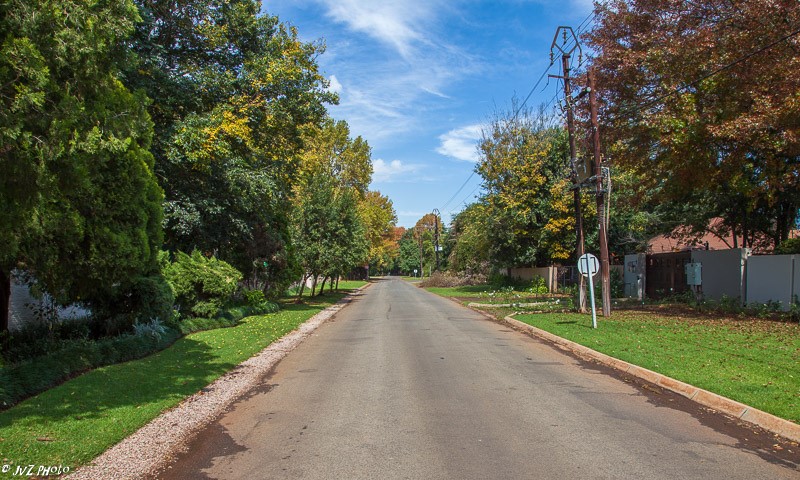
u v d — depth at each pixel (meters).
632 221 30.20
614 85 18.52
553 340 13.65
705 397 7.22
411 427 6.13
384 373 9.41
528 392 7.85
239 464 5.08
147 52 16.30
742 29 14.98
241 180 18.70
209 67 18.19
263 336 14.57
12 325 11.91
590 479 4.55
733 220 24.17
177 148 16.20
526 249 35.16
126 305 12.68
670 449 5.33
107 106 8.30
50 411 6.49
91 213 8.91
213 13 18.83
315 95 21.62
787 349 9.96
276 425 6.38
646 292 25.88
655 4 17.34
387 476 4.67
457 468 4.83
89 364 9.12
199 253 16.98
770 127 13.67
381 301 32.22
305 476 4.72
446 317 20.73
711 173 16.03
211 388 8.51
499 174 34.59
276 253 24.53
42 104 6.23
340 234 34.31
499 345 12.84
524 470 4.76
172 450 5.51
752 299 17.70
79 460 5.06
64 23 6.64
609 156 20.25
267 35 20.86
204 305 16.20
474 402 7.25
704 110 15.09
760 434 5.84
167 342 12.22
